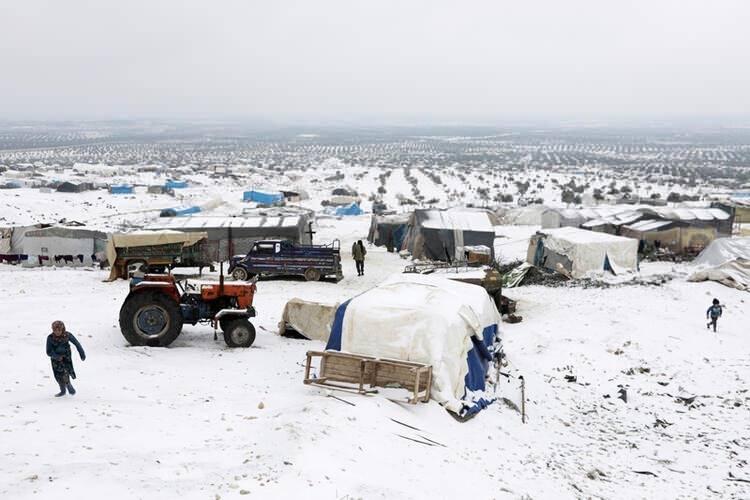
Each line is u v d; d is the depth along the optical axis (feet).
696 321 76.84
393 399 42.39
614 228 134.31
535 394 54.60
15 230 121.60
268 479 27.68
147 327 55.42
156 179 434.71
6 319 60.80
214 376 47.83
